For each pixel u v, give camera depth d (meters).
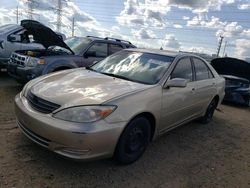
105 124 3.22
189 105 5.01
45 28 6.87
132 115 3.51
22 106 3.61
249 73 10.43
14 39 8.51
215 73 6.34
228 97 9.98
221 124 6.77
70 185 3.18
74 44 7.89
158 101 4.03
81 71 4.68
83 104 3.26
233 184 3.81
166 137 5.17
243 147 5.33
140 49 5.27
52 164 3.55
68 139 3.11
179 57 4.92
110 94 3.52
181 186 3.54
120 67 4.74
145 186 3.40
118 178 3.47
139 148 3.92
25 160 3.55
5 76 9.05
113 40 8.44
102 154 3.29
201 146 5.01
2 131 4.32
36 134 3.40
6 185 3.01
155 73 4.41
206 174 3.97
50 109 3.34
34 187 3.05
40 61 6.55
